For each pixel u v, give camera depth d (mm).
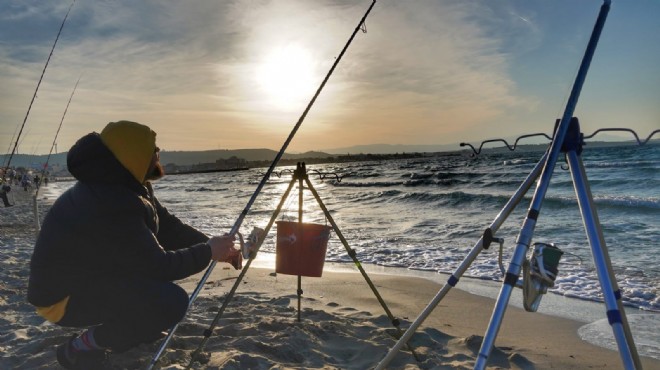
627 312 5531
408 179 41500
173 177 126125
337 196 28719
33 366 3238
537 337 4516
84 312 2719
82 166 2555
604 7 1983
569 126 2088
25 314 4547
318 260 3793
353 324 4410
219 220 17094
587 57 1975
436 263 8672
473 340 4059
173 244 3393
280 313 4684
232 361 3244
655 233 10836
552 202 16078
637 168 28219
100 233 2537
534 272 1928
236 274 7297
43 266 2596
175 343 3623
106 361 2996
